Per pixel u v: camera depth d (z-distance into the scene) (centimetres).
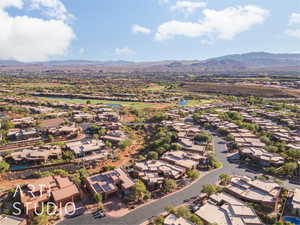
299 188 7394
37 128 13650
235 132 13012
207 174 8412
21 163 9088
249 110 18450
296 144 10944
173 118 16038
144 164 8544
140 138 12569
